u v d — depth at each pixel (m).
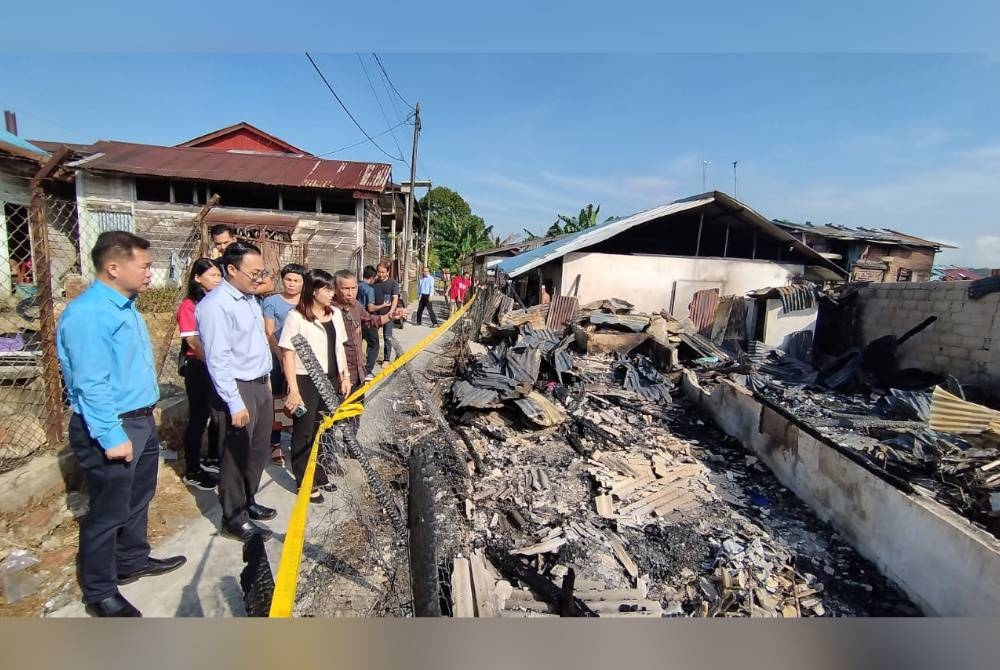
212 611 2.71
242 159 16.31
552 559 3.81
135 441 2.62
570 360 8.76
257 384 3.35
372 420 5.97
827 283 14.34
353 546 3.35
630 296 13.43
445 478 4.60
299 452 3.77
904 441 5.98
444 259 36.78
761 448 5.90
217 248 5.82
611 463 5.54
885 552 3.98
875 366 10.87
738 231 14.58
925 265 19.94
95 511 2.48
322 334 3.68
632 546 4.15
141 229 14.27
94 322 2.32
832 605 3.67
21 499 3.29
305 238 15.05
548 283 14.48
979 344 9.30
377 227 17.28
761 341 12.62
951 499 4.69
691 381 8.46
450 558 3.45
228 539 3.34
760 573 3.94
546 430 6.38
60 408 3.84
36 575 2.84
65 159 3.61
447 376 8.63
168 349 5.66
